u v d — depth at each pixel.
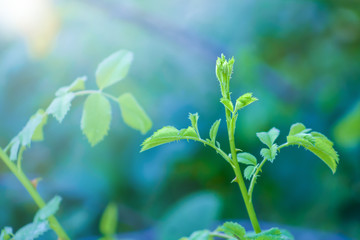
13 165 0.58
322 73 1.44
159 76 1.31
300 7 1.48
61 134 1.14
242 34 1.51
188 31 1.39
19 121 1.13
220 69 0.54
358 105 1.19
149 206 1.19
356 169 1.26
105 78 0.59
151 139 0.54
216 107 1.33
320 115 1.35
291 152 1.31
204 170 1.26
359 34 1.44
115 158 1.17
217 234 0.56
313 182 1.29
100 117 0.59
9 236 0.57
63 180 1.12
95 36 1.19
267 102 1.30
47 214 0.57
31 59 1.14
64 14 1.15
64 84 1.15
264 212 1.28
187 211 0.67
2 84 1.12
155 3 1.41
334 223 1.25
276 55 1.51
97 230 1.07
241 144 1.28
